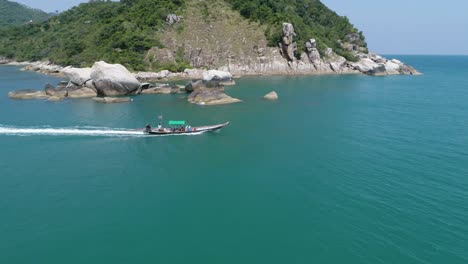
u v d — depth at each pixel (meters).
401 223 24.55
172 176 32.56
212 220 25.03
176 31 122.94
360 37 165.75
